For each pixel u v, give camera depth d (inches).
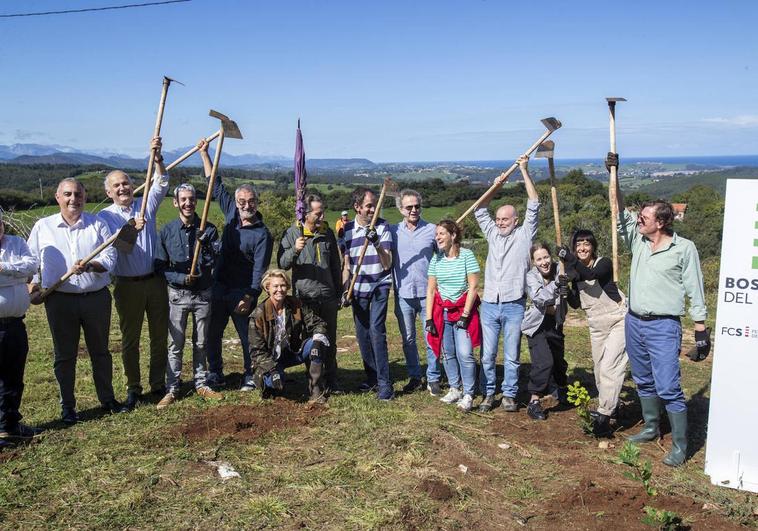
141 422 221.1
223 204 257.9
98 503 165.2
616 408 223.9
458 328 240.2
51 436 208.5
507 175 243.0
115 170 242.5
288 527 154.9
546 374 231.0
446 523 157.9
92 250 221.1
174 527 154.4
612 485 177.9
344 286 263.9
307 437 209.8
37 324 419.2
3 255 195.6
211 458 192.4
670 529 150.3
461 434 214.7
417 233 262.5
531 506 167.6
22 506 163.5
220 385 271.1
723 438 184.7
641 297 198.5
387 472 183.5
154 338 249.3
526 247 234.7
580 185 1450.5
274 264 943.0
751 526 158.7
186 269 238.7
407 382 287.0
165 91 228.8
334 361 262.2
